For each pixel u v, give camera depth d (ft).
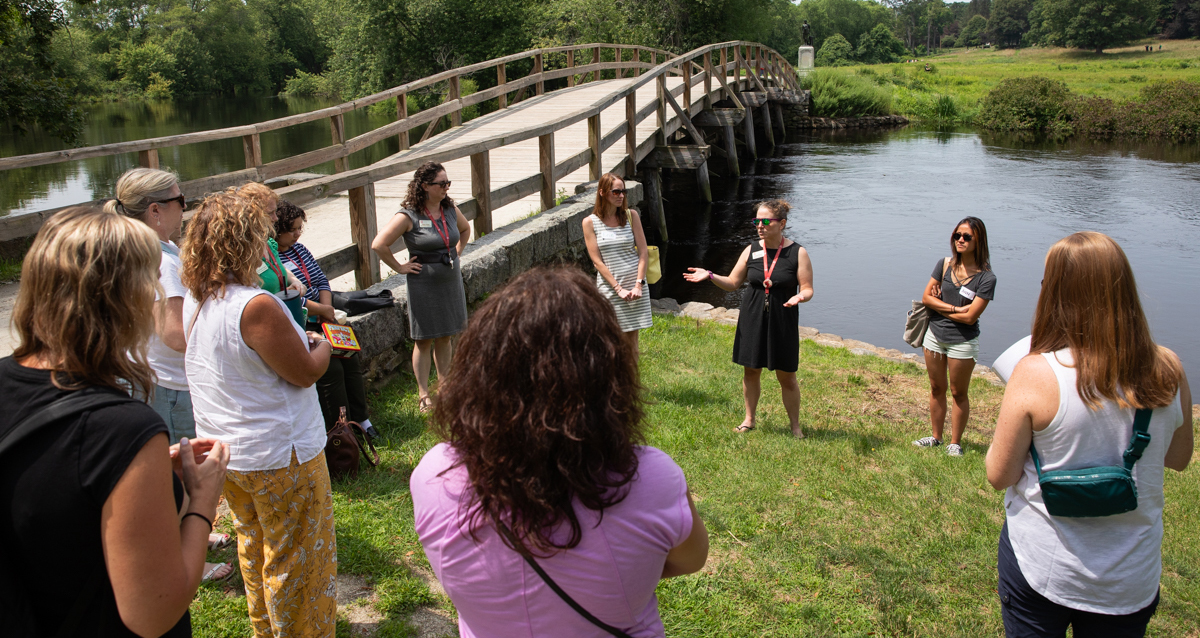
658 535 4.39
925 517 13.07
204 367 7.86
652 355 22.26
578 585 4.32
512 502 4.12
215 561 10.82
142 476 4.53
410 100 132.87
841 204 58.70
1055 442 6.66
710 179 70.95
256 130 28.14
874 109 126.41
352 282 20.33
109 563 4.50
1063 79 194.08
